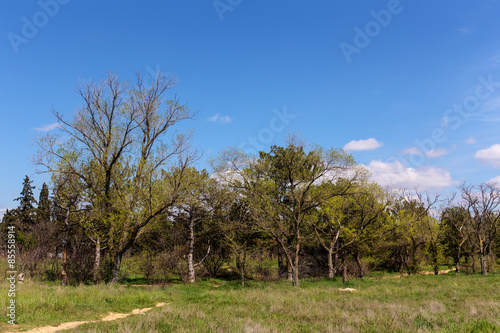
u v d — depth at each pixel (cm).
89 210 2088
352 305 1349
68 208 2086
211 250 3192
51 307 1166
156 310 1277
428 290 1938
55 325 983
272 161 3078
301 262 3328
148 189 2144
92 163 2155
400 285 2314
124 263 2553
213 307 1330
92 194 2100
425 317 1036
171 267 2734
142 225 2092
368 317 1034
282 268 3291
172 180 2138
